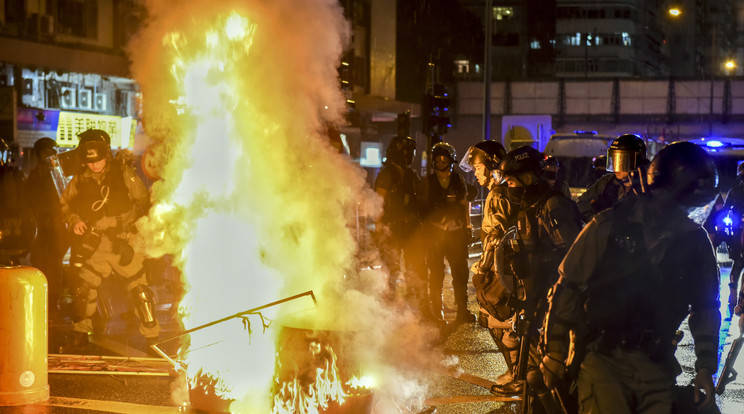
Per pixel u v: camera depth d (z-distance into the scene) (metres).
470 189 10.14
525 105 57.88
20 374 6.43
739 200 9.97
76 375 7.32
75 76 24.00
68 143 22.09
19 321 6.40
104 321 9.19
